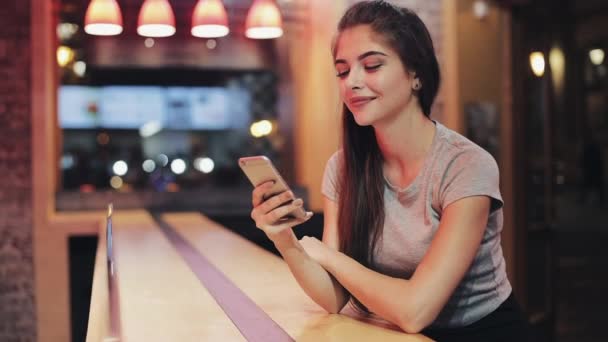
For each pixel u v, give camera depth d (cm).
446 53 537
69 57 668
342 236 185
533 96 532
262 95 906
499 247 174
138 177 898
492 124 544
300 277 173
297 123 736
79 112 977
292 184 729
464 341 170
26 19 530
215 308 185
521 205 521
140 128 1017
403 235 174
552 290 536
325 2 589
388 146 174
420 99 172
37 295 520
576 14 1953
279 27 452
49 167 540
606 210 1570
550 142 536
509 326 173
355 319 172
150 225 445
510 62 528
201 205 622
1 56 528
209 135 1077
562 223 1342
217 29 414
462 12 537
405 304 154
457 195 159
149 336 156
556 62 2031
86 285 523
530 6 522
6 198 524
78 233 521
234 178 891
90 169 841
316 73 630
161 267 263
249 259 284
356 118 168
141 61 813
